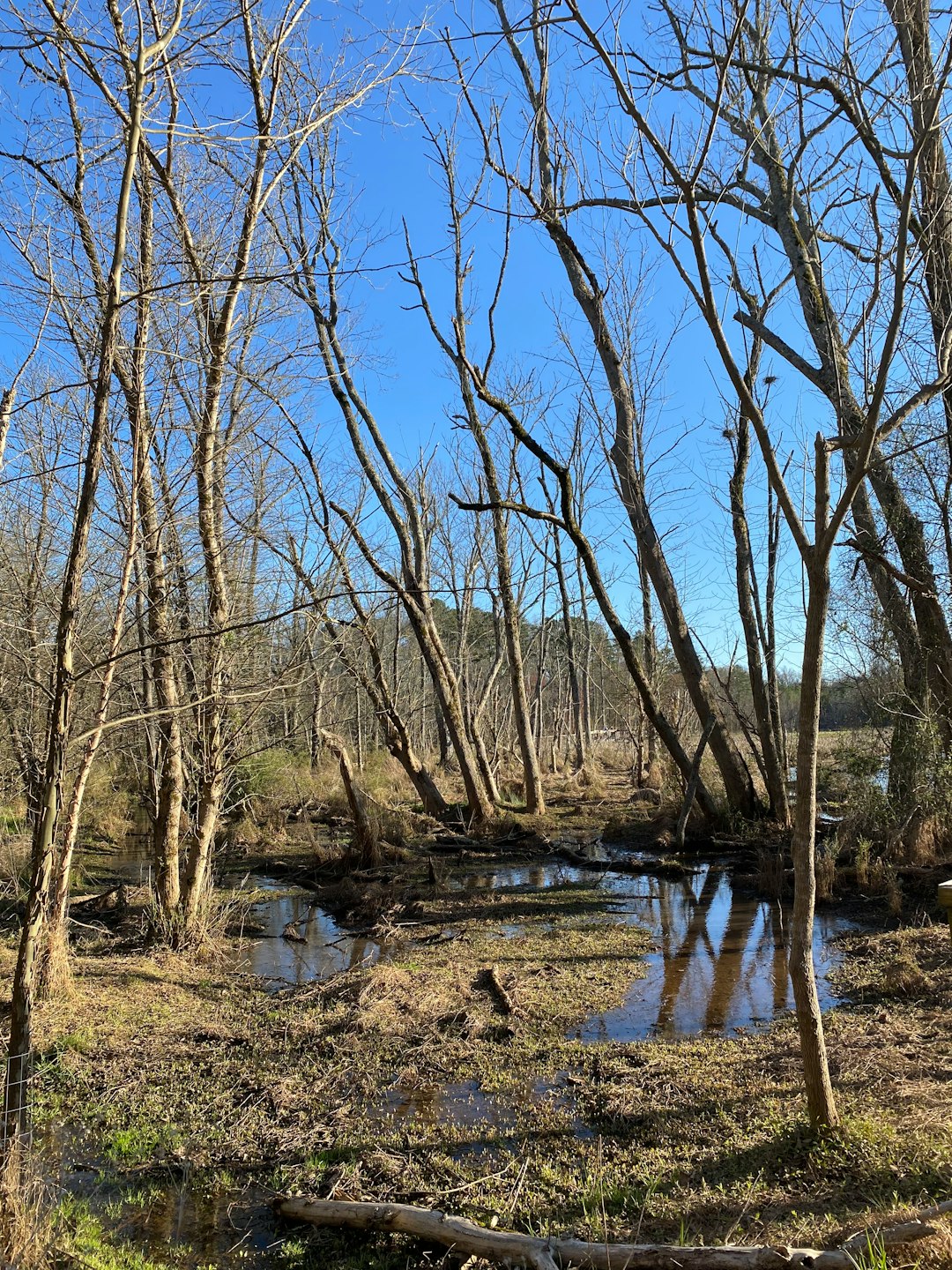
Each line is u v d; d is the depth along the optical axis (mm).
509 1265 3977
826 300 6238
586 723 36656
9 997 7836
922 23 5391
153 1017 7887
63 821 8180
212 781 10344
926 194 6898
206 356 8852
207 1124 5859
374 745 34750
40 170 7004
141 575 8656
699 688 17906
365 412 19734
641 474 19453
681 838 16875
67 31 5234
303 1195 4848
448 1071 6547
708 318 4379
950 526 12188
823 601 4465
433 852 17922
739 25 4031
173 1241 4566
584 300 17812
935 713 12258
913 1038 6246
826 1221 3887
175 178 9047
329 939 11188
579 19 4250
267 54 8898
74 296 7133
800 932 4707
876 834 13047
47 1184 4863
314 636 10047
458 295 15000
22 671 9000
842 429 7211
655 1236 4078
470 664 35625
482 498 27797
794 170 5547
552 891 13844
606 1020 7574
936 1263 3250
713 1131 5188
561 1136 5391
